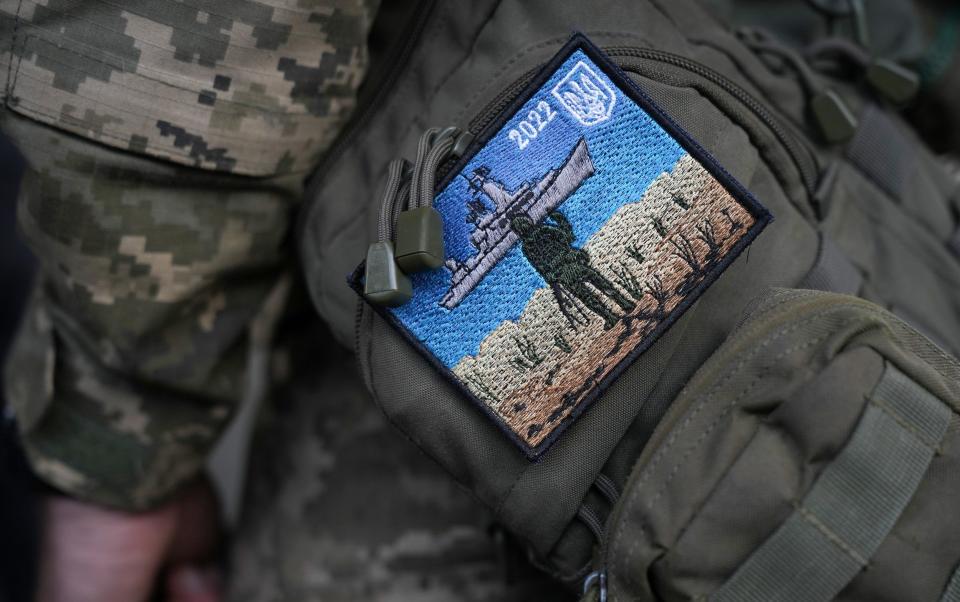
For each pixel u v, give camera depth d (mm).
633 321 494
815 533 423
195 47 535
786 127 608
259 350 847
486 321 505
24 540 896
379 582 763
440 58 585
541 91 495
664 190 488
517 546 679
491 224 501
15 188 1001
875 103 716
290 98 571
